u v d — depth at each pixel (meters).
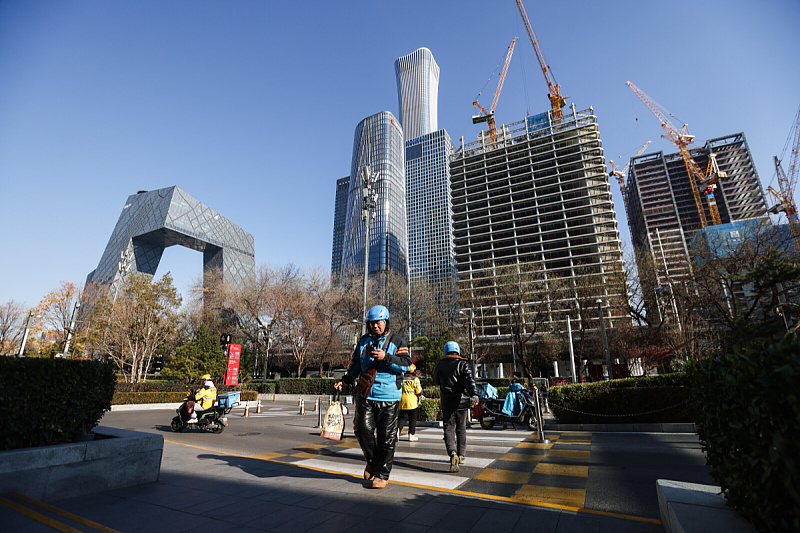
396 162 130.12
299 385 32.03
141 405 20.55
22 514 3.36
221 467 5.78
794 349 1.89
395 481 4.86
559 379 41.44
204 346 31.52
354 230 103.31
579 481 4.88
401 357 4.51
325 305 38.53
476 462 6.11
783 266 17.36
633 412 10.10
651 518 3.42
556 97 136.38
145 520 3.42
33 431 4.28
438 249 163.38
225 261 115.50
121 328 30.12
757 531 2.16
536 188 106.00
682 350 26.02
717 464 2.76
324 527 3.25
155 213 110.56
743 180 144.25
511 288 36.66
